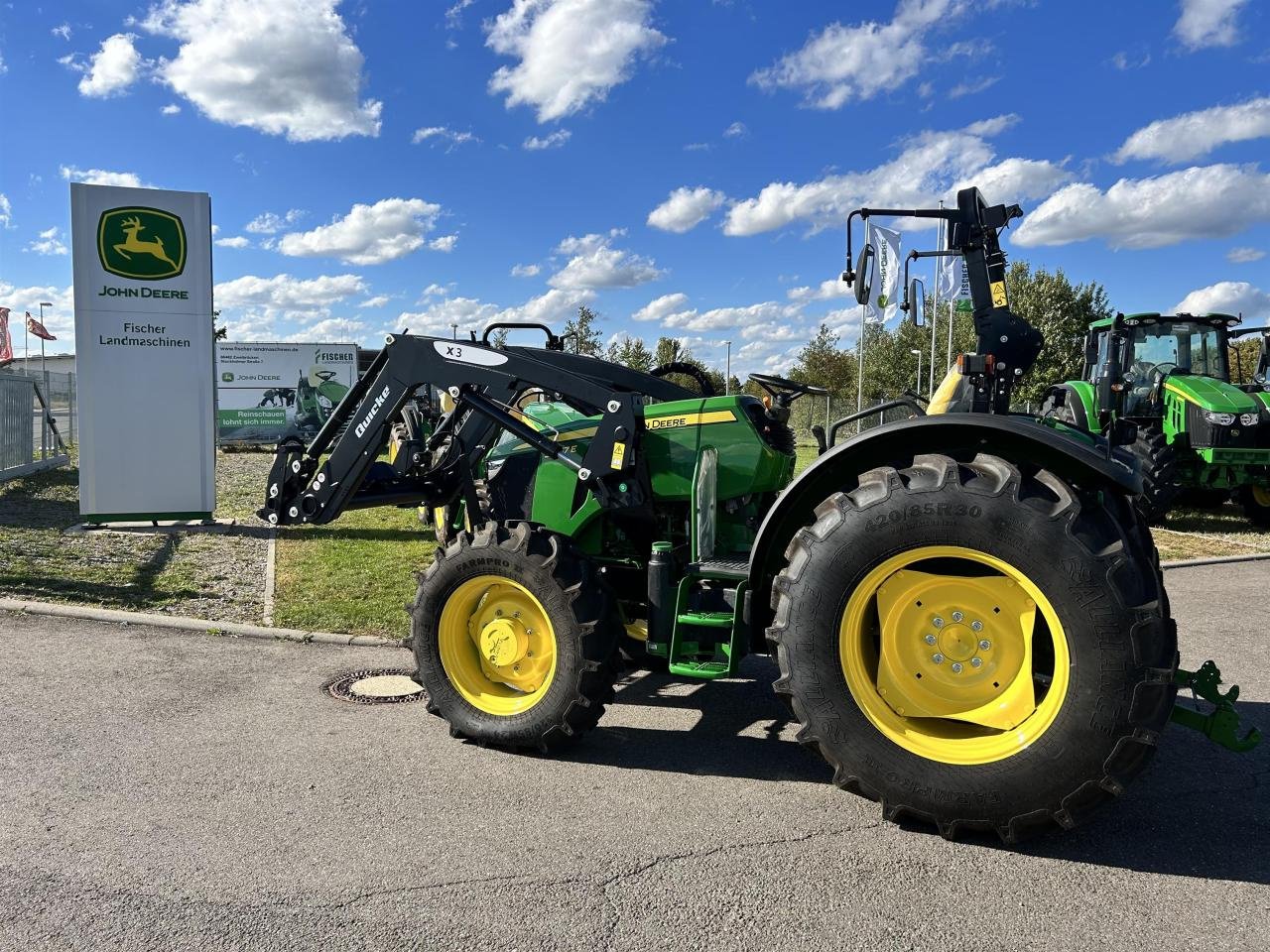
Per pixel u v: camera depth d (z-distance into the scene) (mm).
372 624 6000
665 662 5168
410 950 2389
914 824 3145
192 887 2707
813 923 2520
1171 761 3756
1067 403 12555
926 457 3160
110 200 9312
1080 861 2879
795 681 3160
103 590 6633
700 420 4133
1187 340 11938
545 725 3709
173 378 9695
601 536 4430
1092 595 2752
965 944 2420
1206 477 10984
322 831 3082
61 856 2889
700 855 2916
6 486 12312
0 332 30109
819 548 3131
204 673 4910
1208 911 2578
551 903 2621
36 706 4332
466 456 4840
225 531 9742
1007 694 3008
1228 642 5828
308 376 24516
